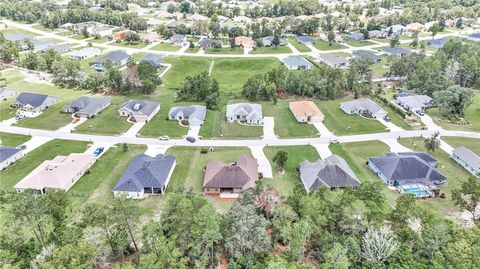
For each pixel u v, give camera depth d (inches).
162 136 4175.7
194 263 2117.4
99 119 4608.8
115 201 2224.4
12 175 3321.9
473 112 5002.5
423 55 6501.0
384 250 2124.8
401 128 4493.1
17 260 2034.9
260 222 2289.6
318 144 4069.9
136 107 4662.9
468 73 5984.3
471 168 3506.4
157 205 2950.3
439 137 4256.9
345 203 2395.4
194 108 4722.0
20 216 2188.7
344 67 7086.6
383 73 6796.3
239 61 7411.4
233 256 2219.5
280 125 4569.4
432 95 5295.3
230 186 3137.3
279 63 7377.0
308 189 3093.0
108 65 6323.8
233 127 4498.0
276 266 1920.5
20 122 4468.5
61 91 5664.4
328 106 5231.3
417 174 3336.6
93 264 2046.0
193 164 3609.7
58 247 1996.8
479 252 1977.1
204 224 2066.9
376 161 3538.4
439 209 2952.8
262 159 3727.9
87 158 3508.9
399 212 2425.0
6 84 5856.3
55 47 7810.0
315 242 2370.8
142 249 2229.3
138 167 3277.6
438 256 2070.6
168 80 6397.6
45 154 3708.2
